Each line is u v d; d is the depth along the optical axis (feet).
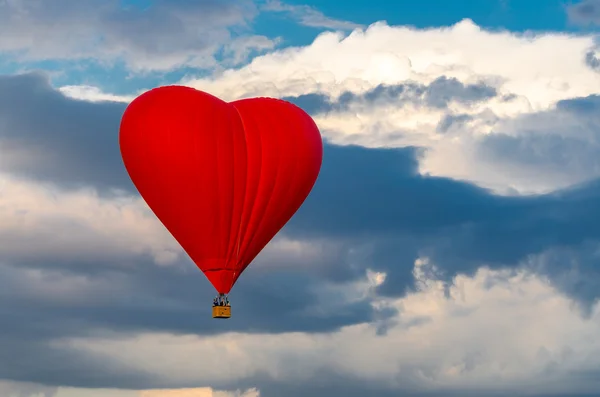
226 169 319.27
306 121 326.44
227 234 322.14
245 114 322.96
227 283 323.16
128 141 321.73
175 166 318.86
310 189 328.08
